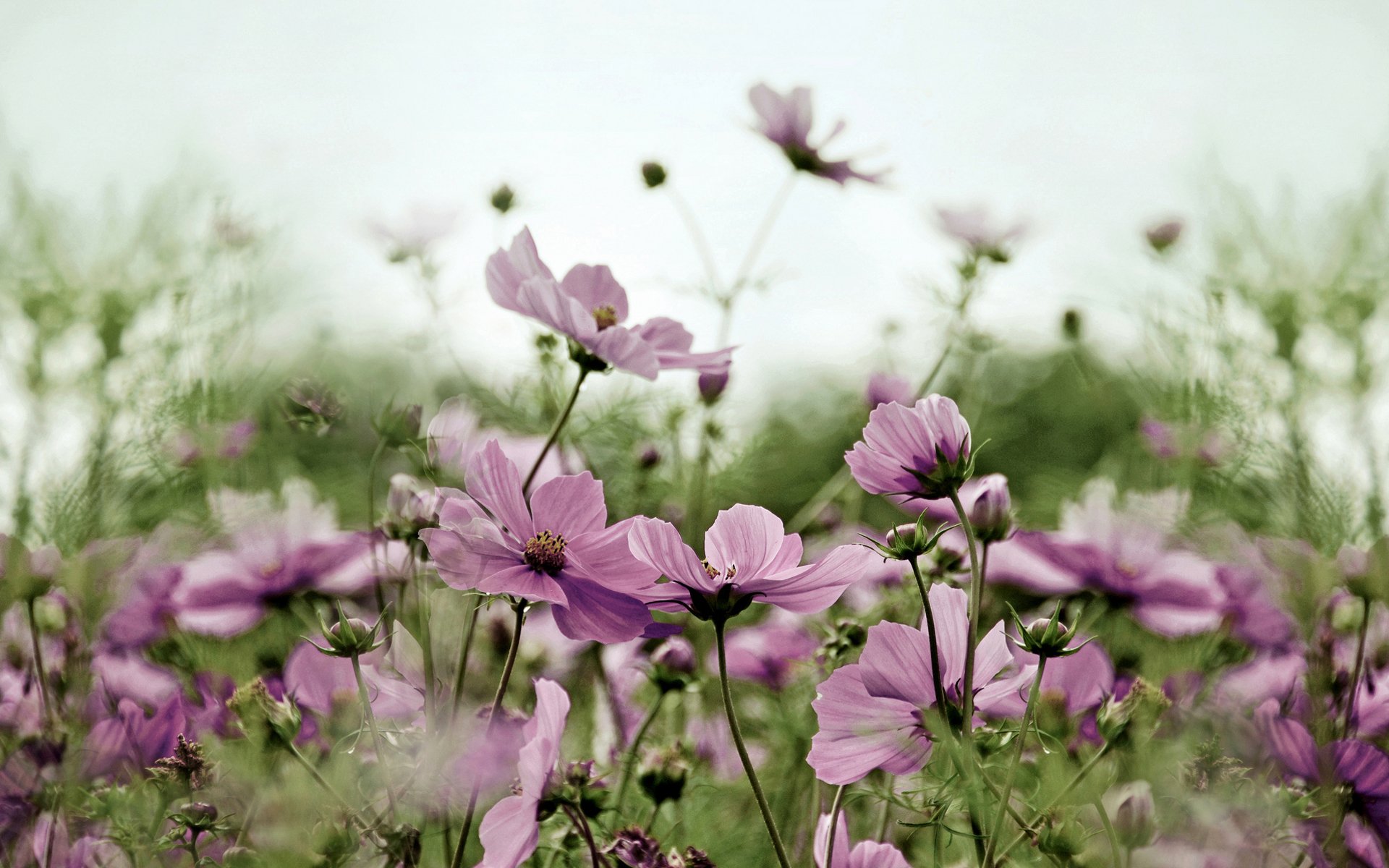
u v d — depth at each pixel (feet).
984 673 3.87
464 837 3.74
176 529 4.46
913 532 3.83
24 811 3.91
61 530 4.22
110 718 3.98
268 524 4.48
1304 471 4.20
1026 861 3.85
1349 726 4.04
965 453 3.84
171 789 3.89
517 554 3.86
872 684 3.84
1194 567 4.37
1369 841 3.89
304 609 4.41
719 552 3.88
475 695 4.15
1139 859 3.76
